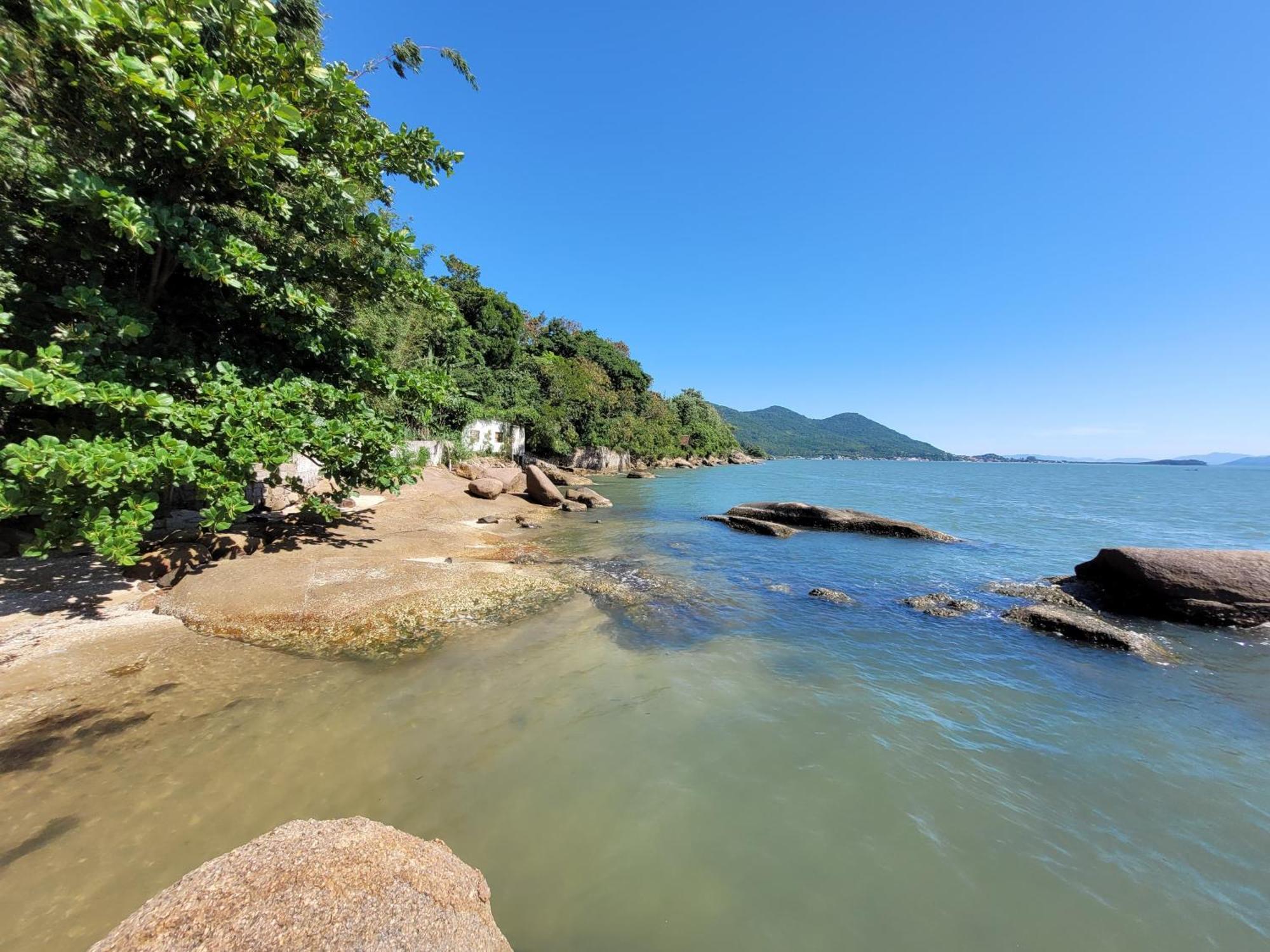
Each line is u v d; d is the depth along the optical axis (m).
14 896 2.78
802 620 8.29
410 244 10.22
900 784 4.21
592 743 4.60
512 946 2.76
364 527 12.83
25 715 4.39
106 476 5.65
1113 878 3.34
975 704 5.64
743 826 3.70
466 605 7.69
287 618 6.73
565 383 48.25
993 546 15.69
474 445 33.00
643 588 9.50
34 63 7.12
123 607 6.84
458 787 3.94
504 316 46.16
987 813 3.91
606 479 41.19
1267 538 18.38
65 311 7.80
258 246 9.98
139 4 6.89
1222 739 5.07
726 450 100.44
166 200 8.20
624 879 3.21
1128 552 9.66
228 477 7.32
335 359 10.66
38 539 5.54
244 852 2.33
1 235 6.87
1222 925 3.02
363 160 10.09
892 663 6.72
